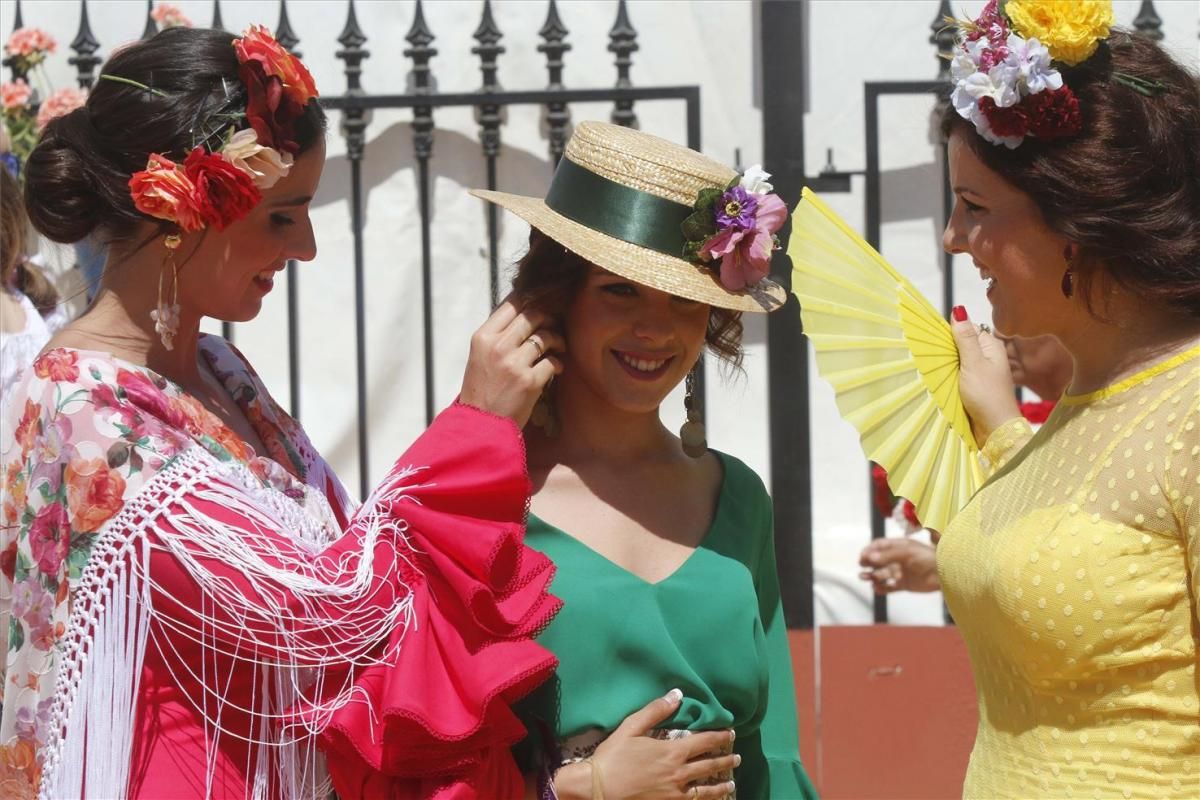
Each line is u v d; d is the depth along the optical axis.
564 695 2.44
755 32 4.96
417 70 4.69
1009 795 2.31
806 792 2.66
